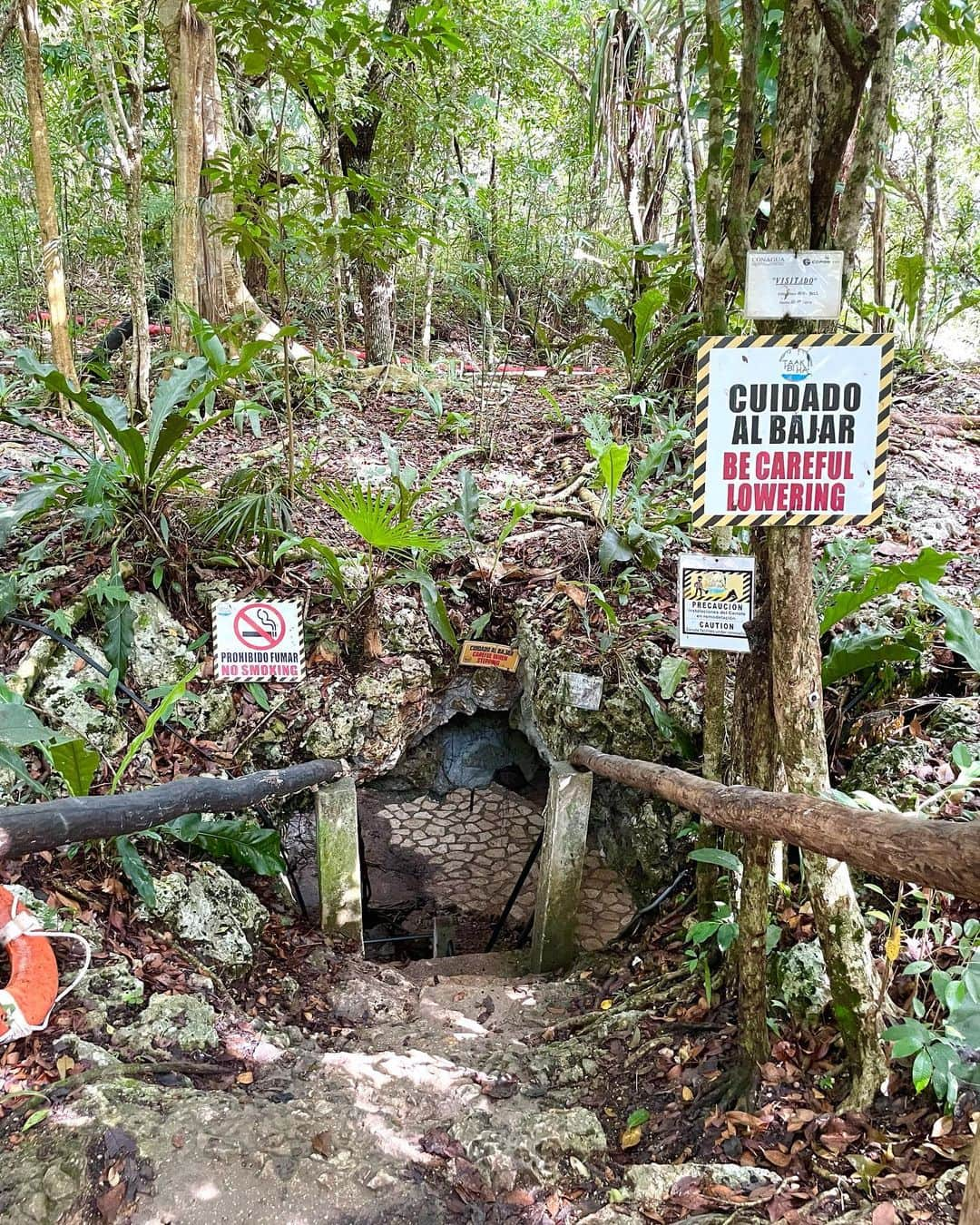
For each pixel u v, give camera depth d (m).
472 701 3.89
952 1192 1.53
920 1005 1.83
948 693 2.83
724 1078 2.03
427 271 7.09
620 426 4.82
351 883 3.13
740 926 1.95
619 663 3.39
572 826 3.24
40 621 3.01
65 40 5.55
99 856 2.50
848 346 1.67
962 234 6.71
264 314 5.50
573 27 6.96
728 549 2.45
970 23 2.45
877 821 1.35
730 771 2.44
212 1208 1.63
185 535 3.47
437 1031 2.61
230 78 5.76
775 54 3.27
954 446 4.77
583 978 2.98
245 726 3.27
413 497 3.59
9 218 6.11
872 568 2.97
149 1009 2.15
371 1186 1.73
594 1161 1.88
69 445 3.28
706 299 2.12
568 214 7.14
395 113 6.09
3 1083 1.86
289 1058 2.21
